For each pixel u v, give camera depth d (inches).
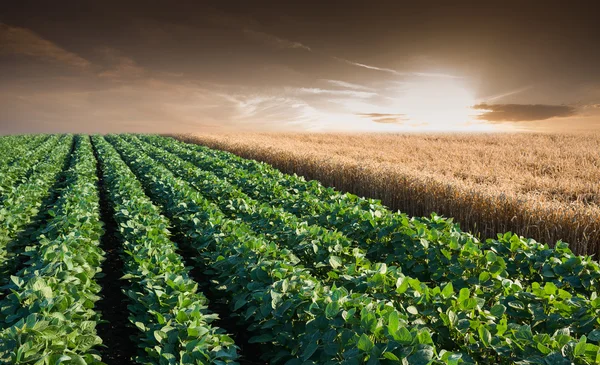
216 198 478.6
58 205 401.4
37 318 169.3
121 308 280.7
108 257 373.7
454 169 714.2
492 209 417.4
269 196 482.0
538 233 376.5
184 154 1015.0
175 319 180.4
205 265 300.7
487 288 227.8
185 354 157.6
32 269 234.1
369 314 144.6
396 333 132.6
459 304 172.7
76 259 246.8
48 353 149.3
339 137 1772.9
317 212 402.3
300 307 175.9
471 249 245.0
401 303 189.5
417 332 136.6
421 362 123.3
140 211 370.6
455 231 294.2
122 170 631.2
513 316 187.6
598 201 490.9
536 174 706.2
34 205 453.4
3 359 143.3
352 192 626.5
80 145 1305.4
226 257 266.7
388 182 551.2
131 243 305.4
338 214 361.7
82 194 444.8
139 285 237.8
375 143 1413.6
